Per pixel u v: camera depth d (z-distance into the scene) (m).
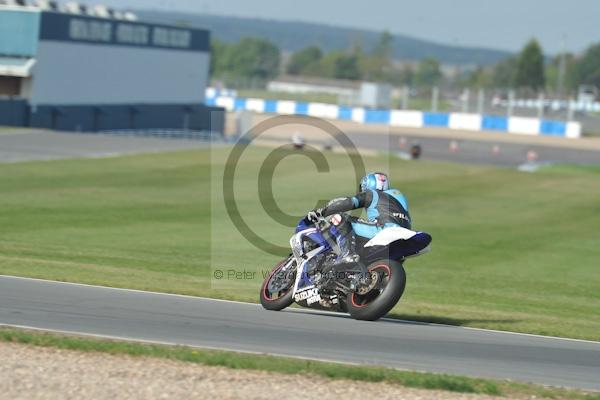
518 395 26.55
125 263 57.00
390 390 26.38
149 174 118.56
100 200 93.88
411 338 34.22
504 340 35.31
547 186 136.00
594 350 34.56
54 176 109.75
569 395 26.67
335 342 32.62
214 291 43.94
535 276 66.88
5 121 184.38
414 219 97.12
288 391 25.81
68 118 199.50
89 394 24.78
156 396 24.84
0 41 193.62
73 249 63.16
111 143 156.88
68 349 29.00
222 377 26.78
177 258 62.62
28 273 44.84
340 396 25.59
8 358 27.62
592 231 95.00
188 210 91.44
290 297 38.06
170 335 32.28
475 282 61.97
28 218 79.19
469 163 177.88
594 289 62.25
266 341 32.22
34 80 190.75
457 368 29.91
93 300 38.19
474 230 91.31
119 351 28.91
